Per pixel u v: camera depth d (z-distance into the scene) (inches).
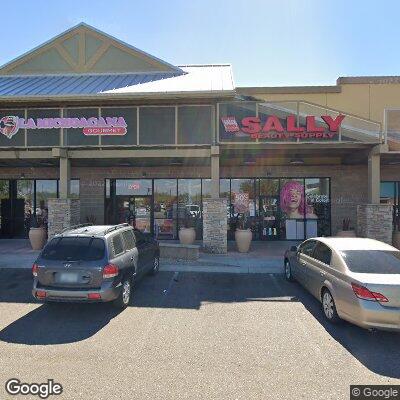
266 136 503.5
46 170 699.4
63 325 237.3
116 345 204.8
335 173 663.1
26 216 705.6
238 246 538.3
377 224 511.5
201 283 355.6
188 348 201.0
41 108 527.5
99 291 248.4
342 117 501.4
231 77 612.7
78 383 162.2
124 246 296.2
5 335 219.8
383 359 188.4
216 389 157.5
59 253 260.1
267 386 160.4
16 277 382.9
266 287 339.9
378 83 692.1
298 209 671.8
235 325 237.9
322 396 152.3
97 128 517.7
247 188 676.1
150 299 299.0
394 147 506.0
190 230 567.8
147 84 567.2
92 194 684.7
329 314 244.8
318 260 277.7
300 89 697.6
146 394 153.2
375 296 205.3
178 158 564.7
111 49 693.3
